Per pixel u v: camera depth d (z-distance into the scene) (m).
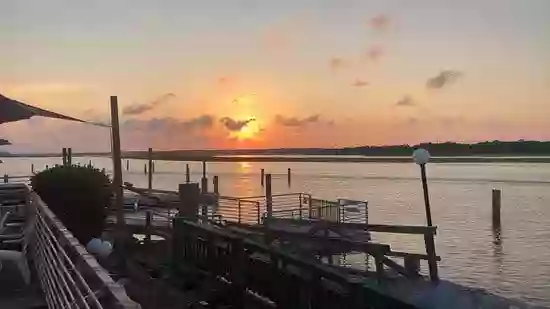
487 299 11.79
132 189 24.92
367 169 145.25
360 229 15.21
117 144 15.60
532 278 21.00
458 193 61.53
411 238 30.66
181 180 85.69
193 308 9.84
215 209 26.39
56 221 6.83
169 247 14.90
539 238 30.52
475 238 30.89
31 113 12.24
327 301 8.18
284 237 15.07
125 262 12.85
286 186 72.81
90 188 14.38
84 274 4.75
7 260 9.50
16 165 124.19
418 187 70.62
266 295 9.87
